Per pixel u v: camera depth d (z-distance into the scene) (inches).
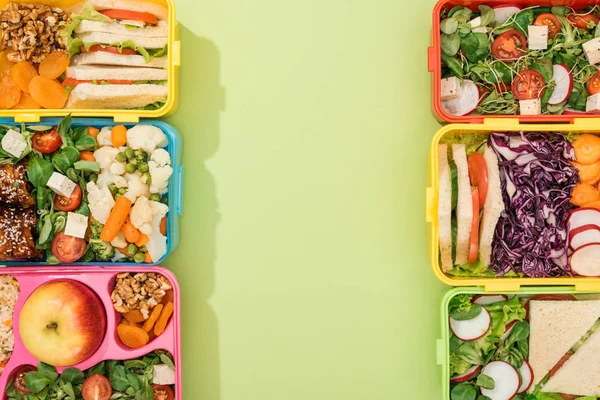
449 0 29.1
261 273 30.7
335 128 30.8
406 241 30.8
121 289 28.6
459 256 29.5
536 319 29.9
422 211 30.8
